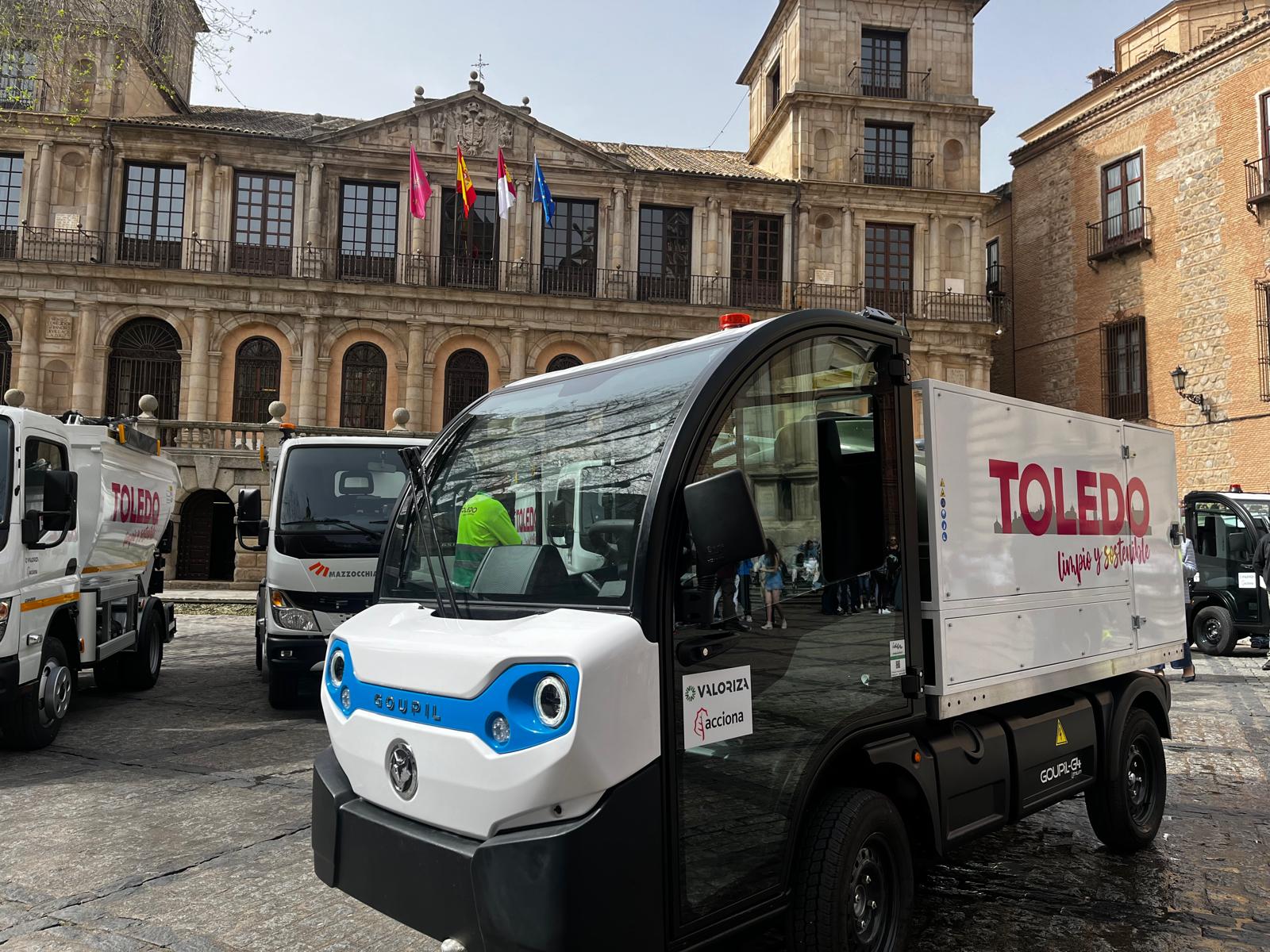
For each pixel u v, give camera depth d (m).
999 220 36.62
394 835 2.87
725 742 2.92
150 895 4.46
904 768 3.56
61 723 7.80
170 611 11.39
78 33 17.61
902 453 3.75
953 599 3.84
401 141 30.45
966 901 4.49
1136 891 4.62
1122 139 30.38
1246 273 26.33
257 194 29.98
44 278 28.11
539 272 31.16
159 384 28.94
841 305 32.06
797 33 32.88
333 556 8.86
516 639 2.73
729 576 3.00
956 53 33.41
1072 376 32.16
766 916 3.02
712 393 3.04
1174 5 33.03
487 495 3.47
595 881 2.50
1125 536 5.23
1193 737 8.27
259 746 7.59
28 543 7.03
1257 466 25.88
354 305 29.48
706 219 32.19
